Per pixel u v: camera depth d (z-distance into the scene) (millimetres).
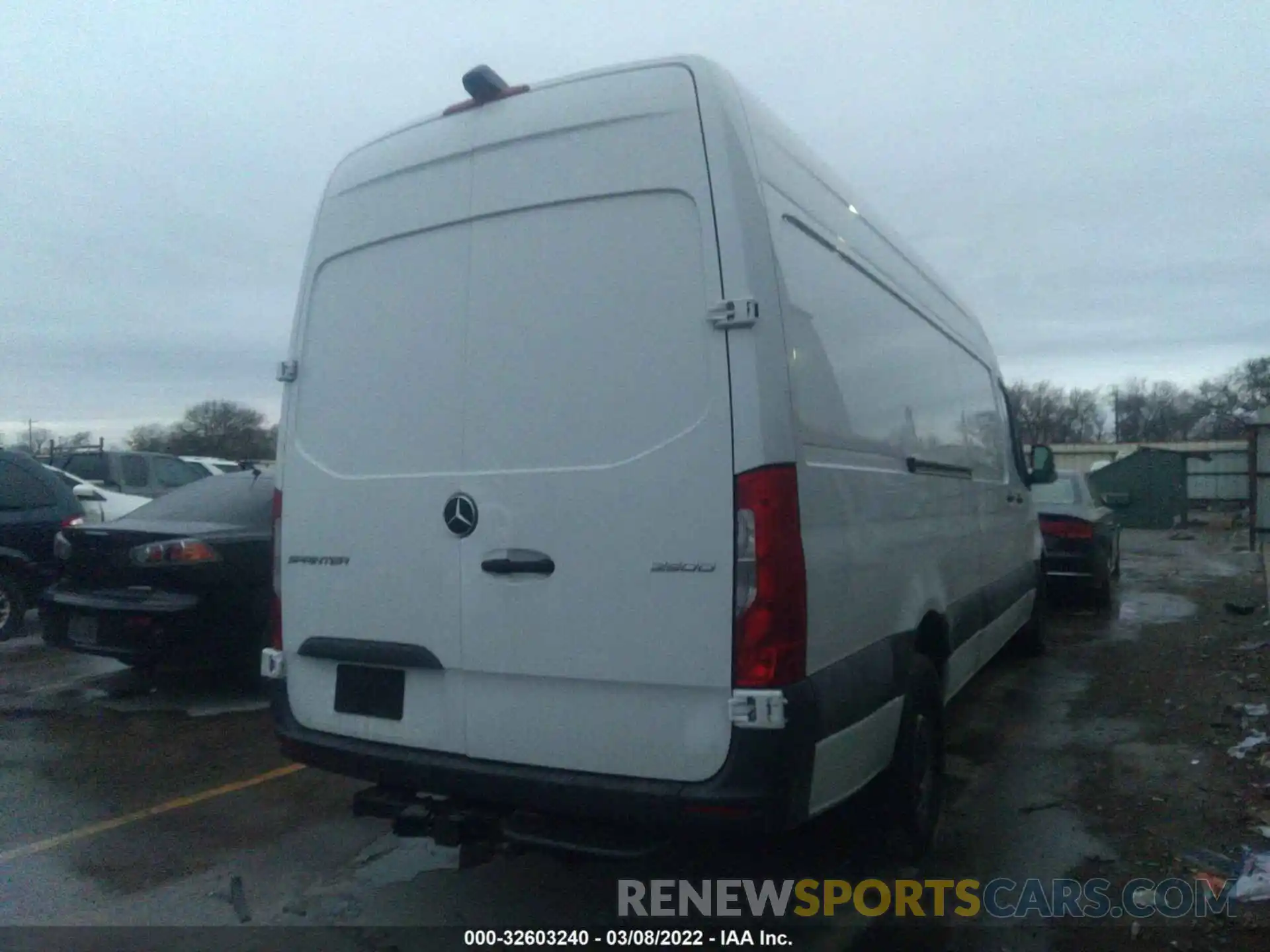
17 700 7230
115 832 4793
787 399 3090
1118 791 5258
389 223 3814
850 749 3402
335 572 3809
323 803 5188
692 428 3078
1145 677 7906
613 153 3307
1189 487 34375
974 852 4531
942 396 5262
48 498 9750
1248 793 5125
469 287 3564
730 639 2986
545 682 3297
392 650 3623
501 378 3447
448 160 3674
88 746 6133
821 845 4344
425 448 3609
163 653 6559
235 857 4512
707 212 3123
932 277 5613
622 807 3104
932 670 4406
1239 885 4070
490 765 3395
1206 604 11820
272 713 4031
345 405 3865
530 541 3320
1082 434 72188
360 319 3865
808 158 3803
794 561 3014
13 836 4742
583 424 3270
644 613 3113
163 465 17031
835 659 3293
